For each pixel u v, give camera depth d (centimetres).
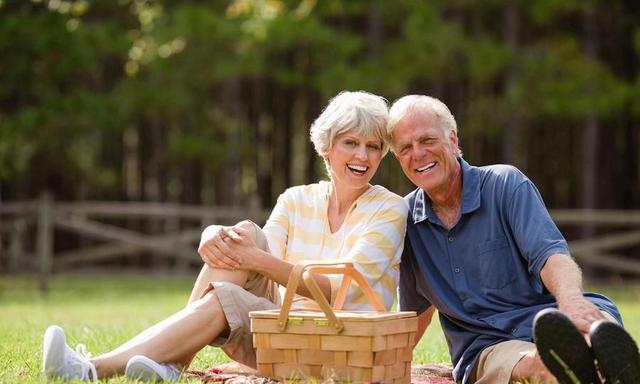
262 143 3269
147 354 574
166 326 580
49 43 2278
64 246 3222
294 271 553
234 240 597
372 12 2498
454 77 2705
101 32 2381
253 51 2406
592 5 2491
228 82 2894
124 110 2480
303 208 655
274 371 562
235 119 2830
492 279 610
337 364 546
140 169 3194
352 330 541
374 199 637
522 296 607
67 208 2147
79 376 552
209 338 586
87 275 2539
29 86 2395
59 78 2445
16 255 2441
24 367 647
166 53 2405
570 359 496
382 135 627
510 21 2603
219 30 2348
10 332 934
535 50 2588
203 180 3472
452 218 626
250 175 3312
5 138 2388
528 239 588
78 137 2808
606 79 2442
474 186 613
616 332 489
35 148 2603
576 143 3322
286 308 552
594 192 2669
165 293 1977
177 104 2512
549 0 2453
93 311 1431
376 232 618
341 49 2431
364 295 612
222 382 582
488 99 2647
